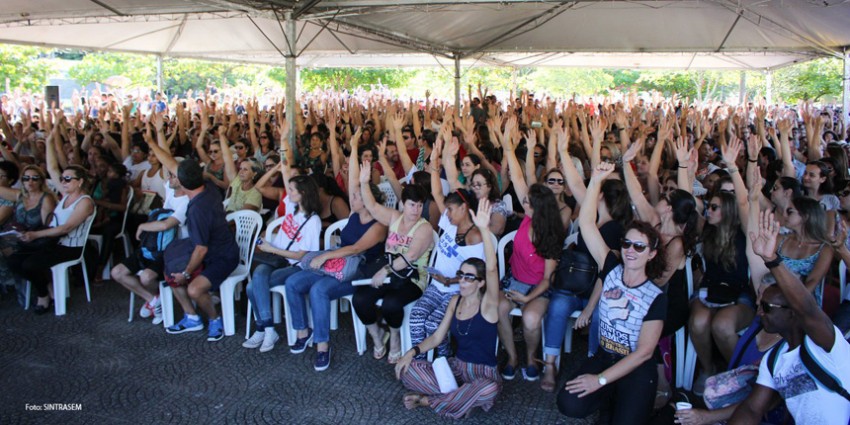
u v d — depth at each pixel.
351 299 4.00
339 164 6.37
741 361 2.89
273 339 4.20
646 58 18.17
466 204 3.86
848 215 4.07
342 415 3.35
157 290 4.65
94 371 3.87
